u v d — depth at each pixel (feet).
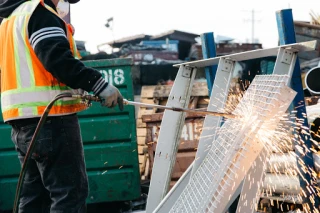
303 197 12.65
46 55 10.11
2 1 11.94
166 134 14.40
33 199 11.53
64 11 18.89
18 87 10.79
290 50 10.93
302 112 12.39
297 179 13.25
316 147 13.09
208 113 11.23
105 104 10.61
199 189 11.10
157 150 14.39
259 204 14.70
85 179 11.19
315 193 12.48
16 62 10.84
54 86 10.81
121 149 20.51
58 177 10.71
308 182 12.46
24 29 10.68
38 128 10.07
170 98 14.48
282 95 9.51
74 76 10.19
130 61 20.44
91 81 10.36
